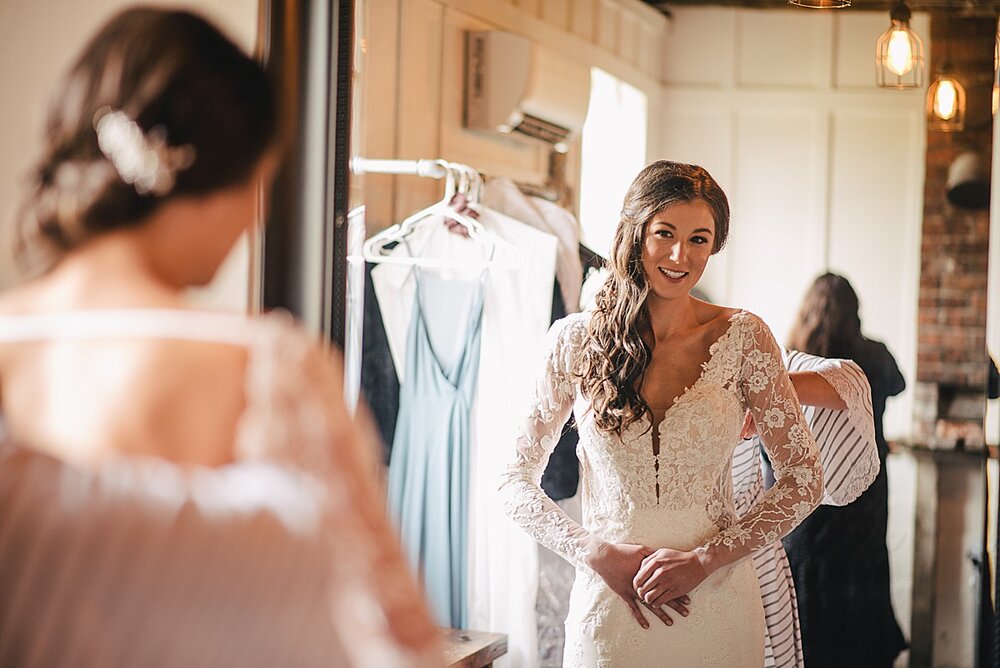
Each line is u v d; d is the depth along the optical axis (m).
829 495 2.24
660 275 2.04
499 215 2.41
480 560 2.43
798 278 2.30
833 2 2.27
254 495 0.82
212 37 0.90
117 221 0.88
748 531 1.92
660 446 1.97
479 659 2.30
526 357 2.40
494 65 2.38
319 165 2.20
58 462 0.83
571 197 2.39
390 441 2.41
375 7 2.27
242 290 2.24
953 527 2.16
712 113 2.35
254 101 0.91
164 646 0.80
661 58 2.37
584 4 2.38
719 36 2.34
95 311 0.87
